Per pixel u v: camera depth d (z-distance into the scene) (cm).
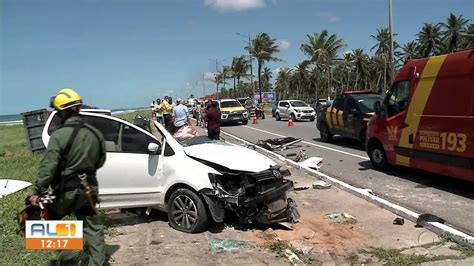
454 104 848
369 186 963
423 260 530
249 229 657
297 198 834
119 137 669
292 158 1360
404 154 1011
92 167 429
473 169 809
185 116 1650
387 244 592
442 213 746
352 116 1602
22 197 827
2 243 570
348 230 650
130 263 525
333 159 1357
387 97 1063
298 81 10588
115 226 667
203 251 566
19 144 2239
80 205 420
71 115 429
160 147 668
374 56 9444
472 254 546
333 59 6575
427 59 948
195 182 622
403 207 789
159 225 672
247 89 10119
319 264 532
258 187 636
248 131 2516
